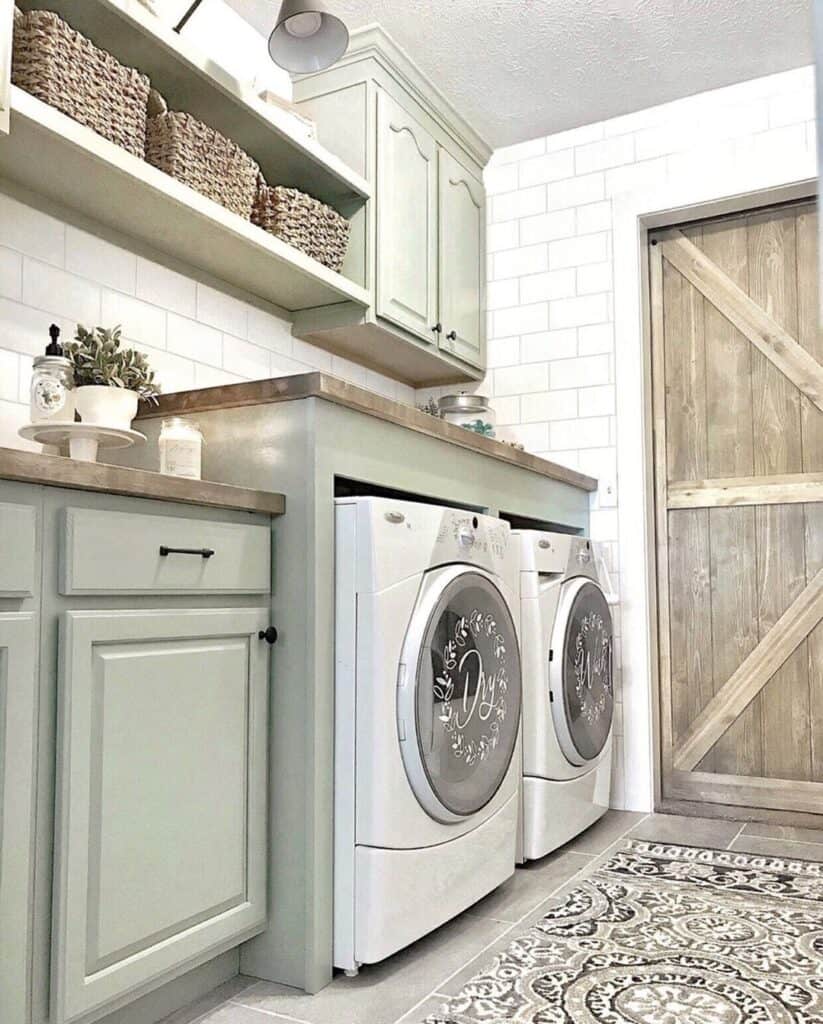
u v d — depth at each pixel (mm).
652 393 3490
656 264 3529
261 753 1809
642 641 3285
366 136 2867
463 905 2062
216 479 1967
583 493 3387
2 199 1994
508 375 3625
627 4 2730
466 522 2174
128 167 1949
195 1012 1659
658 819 3123
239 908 1730
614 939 1991
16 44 1786
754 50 2996
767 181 3168
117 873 1456
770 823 3062
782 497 3268
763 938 1990
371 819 1790
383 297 2873
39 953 1340
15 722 1321
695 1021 1595
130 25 2006
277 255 2424
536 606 2586
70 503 1434
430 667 1914
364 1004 1688
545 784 2541
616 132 3459
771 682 3240
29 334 2043
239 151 2352
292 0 1966
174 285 2457
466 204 3518
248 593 1803
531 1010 1651
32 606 1363
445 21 2820
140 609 1552
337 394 1875
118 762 1471
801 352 3268
